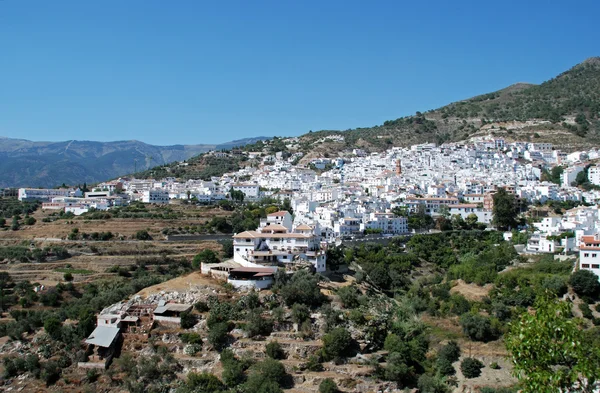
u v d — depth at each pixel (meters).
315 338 154.12
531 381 58.72
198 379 135.88
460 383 150.75
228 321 157.00
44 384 144.25
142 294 173.00
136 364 146.38
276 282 176.50
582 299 175.75
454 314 183.50
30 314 192.38
